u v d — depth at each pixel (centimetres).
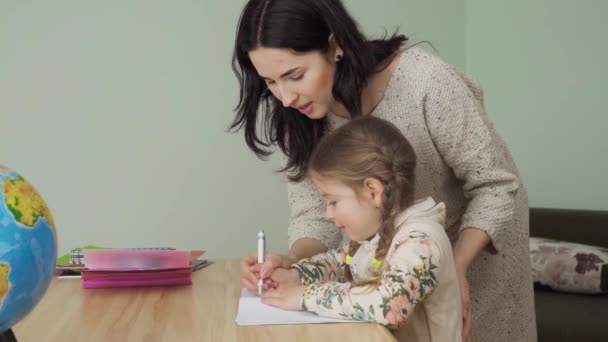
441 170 142
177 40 352
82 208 347
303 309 108
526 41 346
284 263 130
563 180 335
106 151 348
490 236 134
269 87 130
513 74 352
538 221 304
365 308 101
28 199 83
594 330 236
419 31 367
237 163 356
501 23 356
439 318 111
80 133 346
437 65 134
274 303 111
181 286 134
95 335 97
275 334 95
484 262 145
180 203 353
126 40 349
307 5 123
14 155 342
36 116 343
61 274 147
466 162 137
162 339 94
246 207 357
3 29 340
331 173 118
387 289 101
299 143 144
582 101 327
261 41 122
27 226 81
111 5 348
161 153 352
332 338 93
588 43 324
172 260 134
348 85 129
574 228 296
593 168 324
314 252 150
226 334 96
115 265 133
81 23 346
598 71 321
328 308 104
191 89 353
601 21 319
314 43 123
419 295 103
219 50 355
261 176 357
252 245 358
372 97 138
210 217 355
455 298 113
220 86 355
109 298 123
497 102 360
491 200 136
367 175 115
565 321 242
